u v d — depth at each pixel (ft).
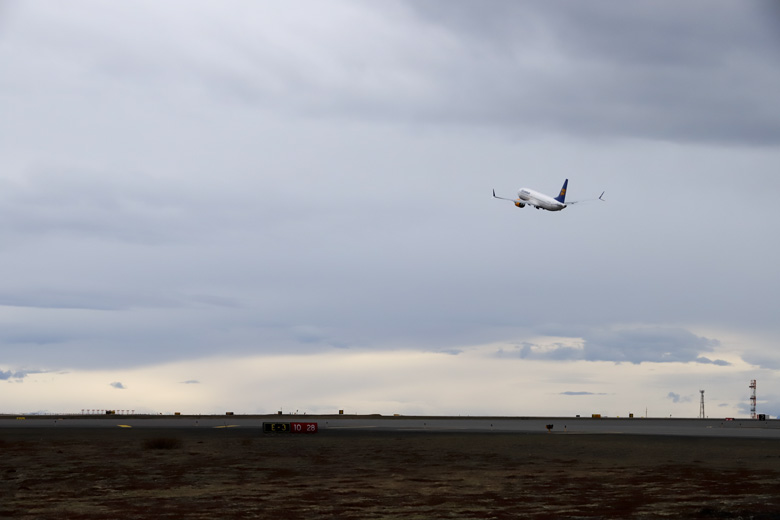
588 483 189.57
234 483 192.34
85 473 215.51
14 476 208.33
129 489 180.65
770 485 181.98
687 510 142.82
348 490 177.37
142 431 441.68
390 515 141.18
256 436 388.16
